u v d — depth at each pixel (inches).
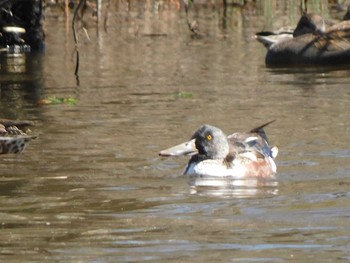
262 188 494.3
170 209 458.0
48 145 581.6
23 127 623.8
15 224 436.1
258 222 435.2
